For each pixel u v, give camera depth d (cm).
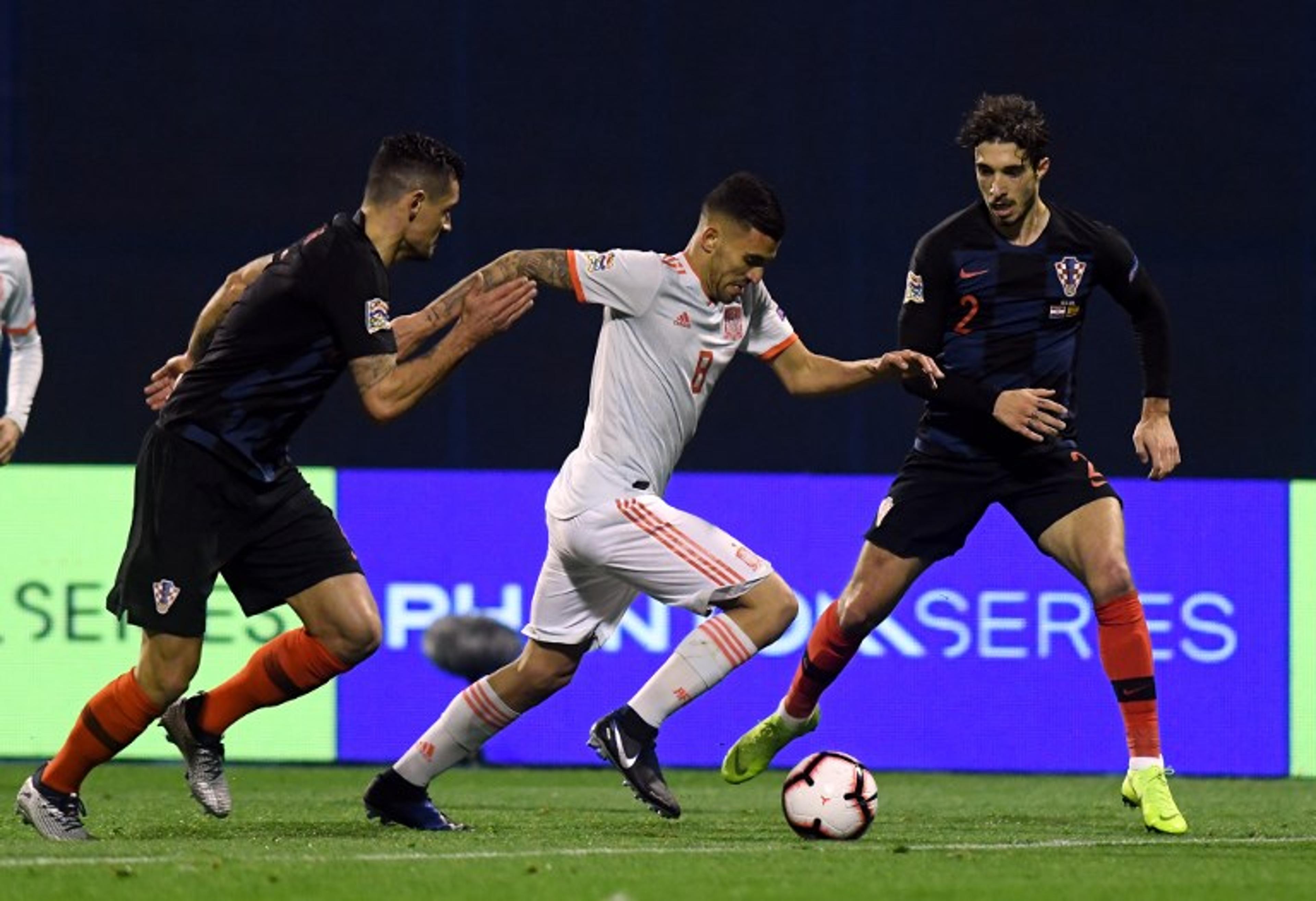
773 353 2119
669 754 3062
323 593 1898
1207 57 4469
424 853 1773
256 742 3062
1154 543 3031
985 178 2097
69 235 4516
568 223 4541
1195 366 4453
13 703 3006
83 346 4494
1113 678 2134
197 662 1866
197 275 4531
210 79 4541
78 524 3014
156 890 1508
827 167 4494
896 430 4278
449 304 1939
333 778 2903
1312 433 4406
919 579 3052
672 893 1516
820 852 1814
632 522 1977
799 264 4494
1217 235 4469
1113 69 4488
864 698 3055
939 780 2934
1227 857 1825
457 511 3059
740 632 1997
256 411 1838
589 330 4375
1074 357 2217
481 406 4375
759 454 4306
